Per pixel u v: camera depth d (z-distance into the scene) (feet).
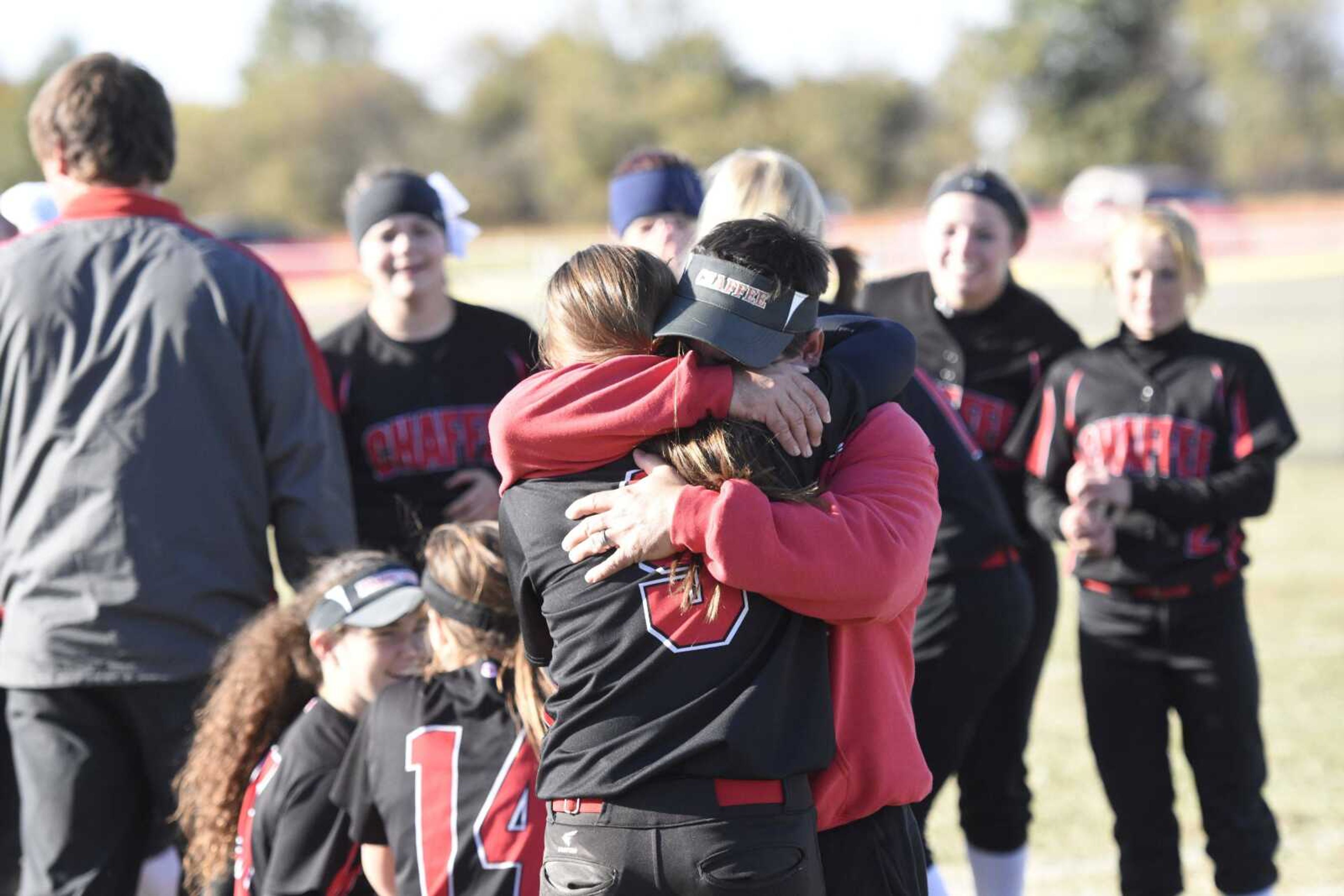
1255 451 26.71
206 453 23.35
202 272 23.59
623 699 13.89
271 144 461.37
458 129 469.16
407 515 28.76
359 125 463.42
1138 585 26.40
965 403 29.22
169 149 24.63
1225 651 26.18
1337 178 382.01
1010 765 27.99
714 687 13.82
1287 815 32.12
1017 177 388.98
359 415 29.17
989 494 23.72
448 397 29.17
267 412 24.13
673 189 27.45
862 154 422.00
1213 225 242.37
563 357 15.11
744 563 13.65
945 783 24.53
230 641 23.20
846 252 25.71
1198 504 26.03
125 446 22.88
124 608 22.70
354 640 20.66
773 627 14.28
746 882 13.46
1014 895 27.86
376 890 19.61
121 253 23.54
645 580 14.10
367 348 29.48
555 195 444.96
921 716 23.91
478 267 259.80
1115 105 376.27
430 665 19.62
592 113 433.48
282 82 484.33
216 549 23.41
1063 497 28.17
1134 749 26.81
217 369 23.44
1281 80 388.16
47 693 22.95
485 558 18.89
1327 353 115.03
